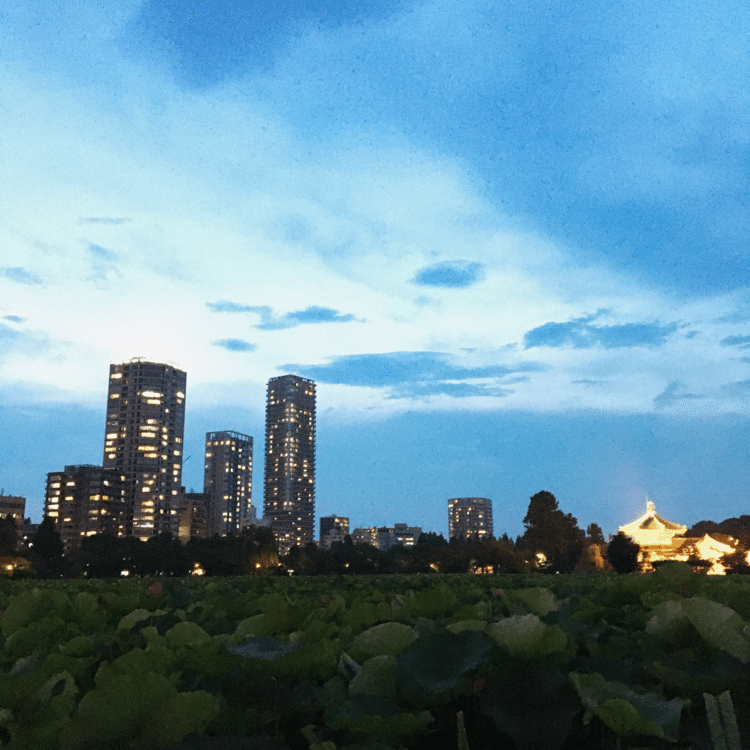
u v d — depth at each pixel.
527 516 104.56
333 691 1.66
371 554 122.06
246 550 105.56
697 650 1.96
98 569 98.69
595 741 1.66
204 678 1.73
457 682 1.61
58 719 1.36
